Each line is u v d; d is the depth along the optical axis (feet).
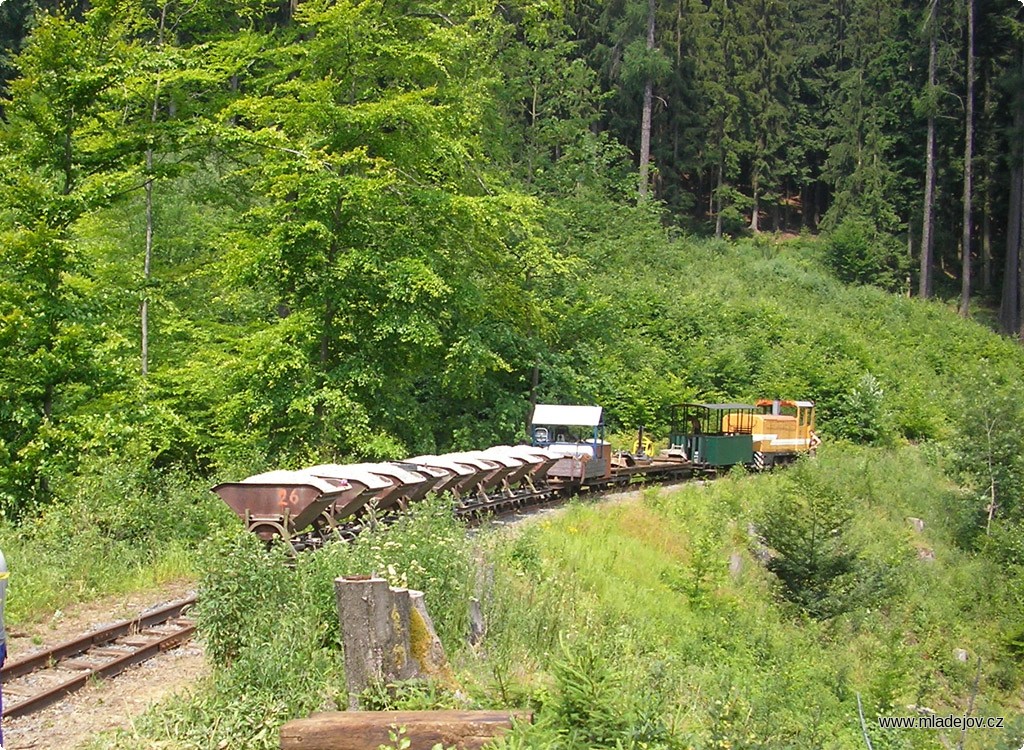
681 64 229.25
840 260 222.69
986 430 111.65
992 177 236.02
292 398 71.05
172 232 88.28
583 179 168.25
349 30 75.82
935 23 224.74
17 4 140.15
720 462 108.47
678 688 38.09
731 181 256.93
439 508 52.90
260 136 69.92
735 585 75.31
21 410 59.47
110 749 26.86
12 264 61.26
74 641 36.24
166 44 77.00
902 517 107.14
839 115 257.55
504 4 120.98
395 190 76.54
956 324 200.13
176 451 74.84
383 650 28.78
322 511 54.49
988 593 90.53
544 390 103.55
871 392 144.15
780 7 263.08
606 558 64.75
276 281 74.95
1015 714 65.00
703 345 142.00
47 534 51.39
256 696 29.27
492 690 29.22
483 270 84.43
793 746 34.65
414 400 87.86
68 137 65.72
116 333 63.52
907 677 63.31
